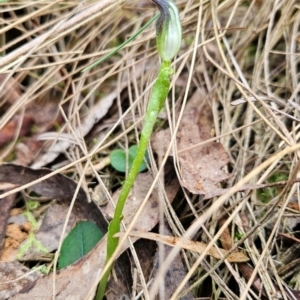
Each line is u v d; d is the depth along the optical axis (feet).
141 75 0.81
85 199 0.61
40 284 0.53
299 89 0.70
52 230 0.62
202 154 0.65
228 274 0.56
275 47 0.83
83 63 0.84
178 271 0.54
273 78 0.79
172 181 0.63
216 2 0.72
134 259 0.53
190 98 0.77
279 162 0.65
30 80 0.85
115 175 0.70
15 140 0.73
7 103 0.80
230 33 0.86
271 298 0.51
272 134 0.67
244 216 0.60
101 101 0.79
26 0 0.83
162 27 0.41
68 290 0.52
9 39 0.87
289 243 0.58
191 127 0.72
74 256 0.57
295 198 0.61
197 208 0.62
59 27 0.62
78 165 0.69
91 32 0.82
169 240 0.52
